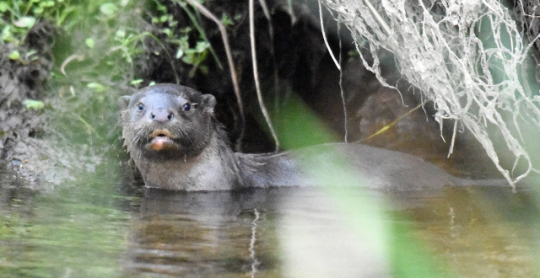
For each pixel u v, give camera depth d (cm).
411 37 952
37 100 1238
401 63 1043
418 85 1045
